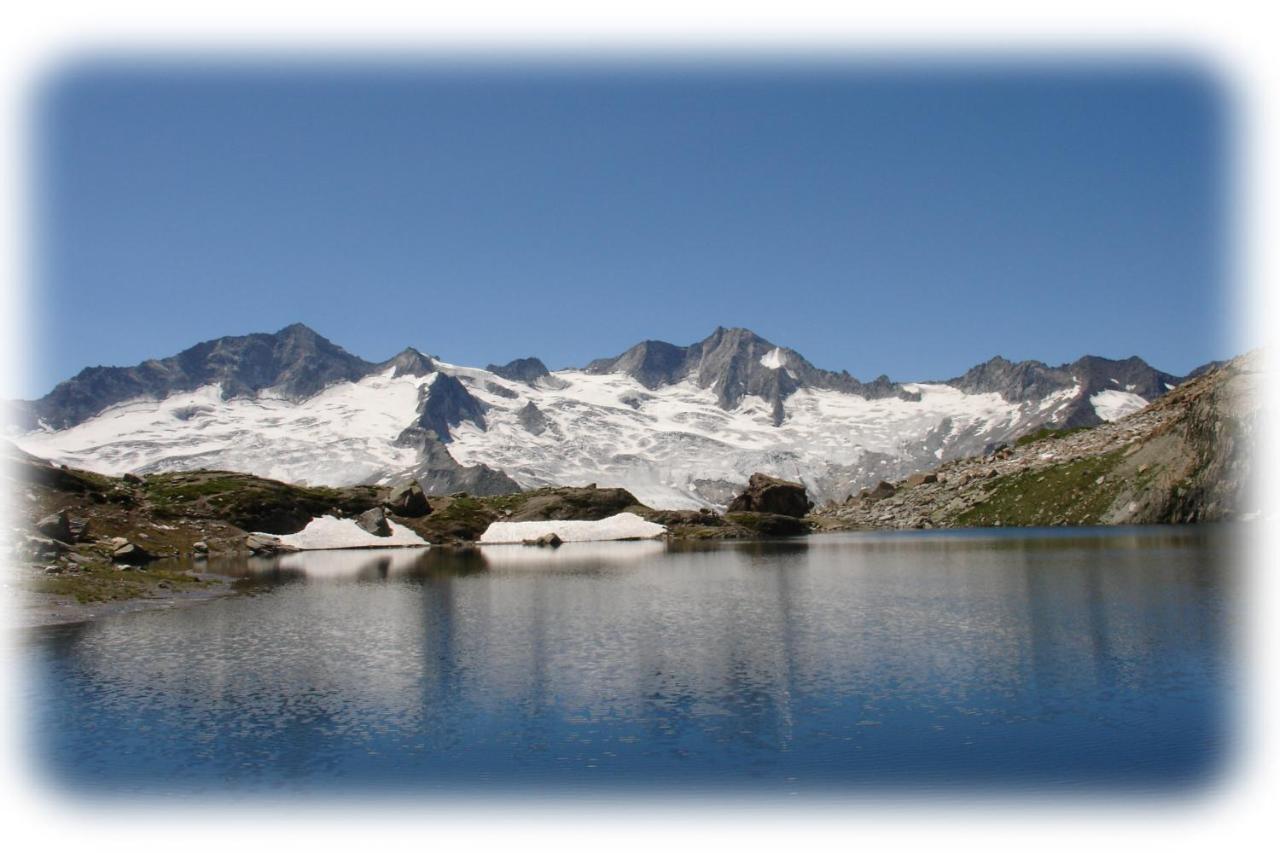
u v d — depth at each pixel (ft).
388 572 433.89
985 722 140.26
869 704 151.43
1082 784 115.24
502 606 286.05
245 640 219.41
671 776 119.85
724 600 295.89
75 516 526.16
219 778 120.57
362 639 220.43
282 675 178.29
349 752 130.72
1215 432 634.43
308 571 439.22
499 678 174.40
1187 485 642.22
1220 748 127.24
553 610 274.36
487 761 126.31
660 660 190.70
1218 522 603.67
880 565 427.33
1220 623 218.59
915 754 126.93
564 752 129.80
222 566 472.44
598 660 191.42
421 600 304.50
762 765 123.54
